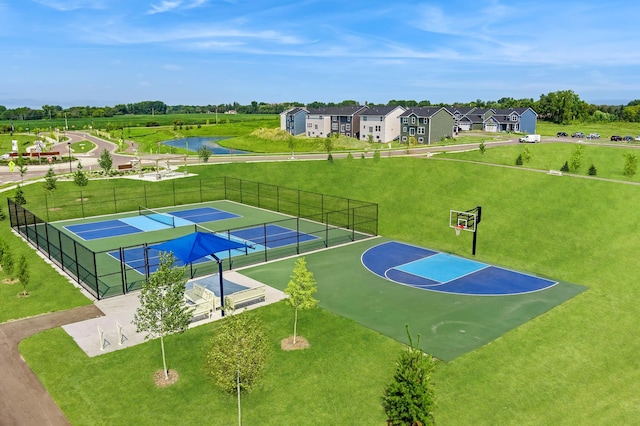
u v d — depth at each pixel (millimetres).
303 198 56938
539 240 39844
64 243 37812
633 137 102812
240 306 25703
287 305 26078
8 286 28109
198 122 196500
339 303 26828
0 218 44781
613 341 22625
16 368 19328
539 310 26188
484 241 40094
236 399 17438
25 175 67000
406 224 45656
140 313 18328
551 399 17875
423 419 14594
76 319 23828
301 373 19297
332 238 40688
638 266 33562
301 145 104250
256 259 34469
